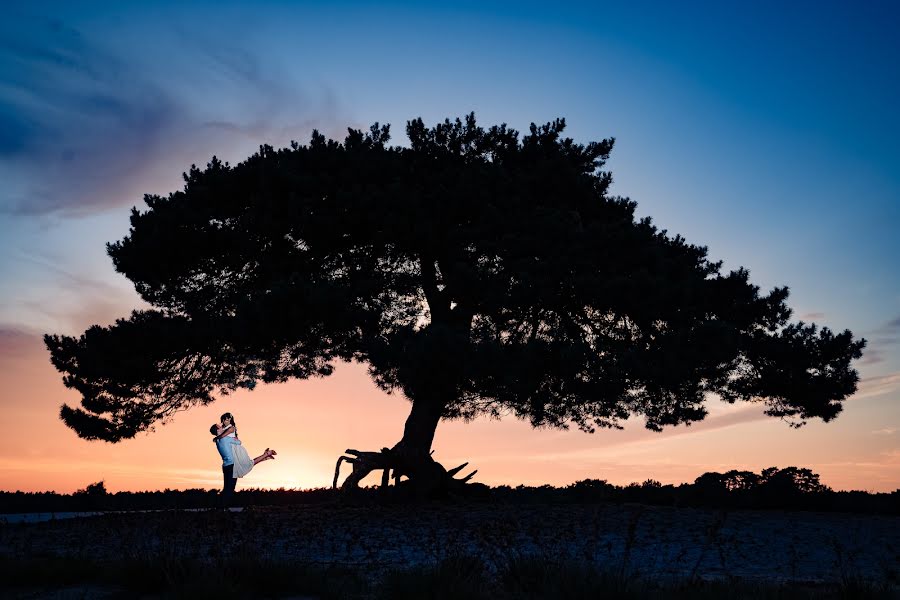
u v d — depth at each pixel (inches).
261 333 632.4
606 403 679.1
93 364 649.6
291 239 702.5
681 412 721.0
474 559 281.7
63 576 284.8
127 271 695.1
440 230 693.3
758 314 732.0
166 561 273.7
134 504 671.1
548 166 708.0
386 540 430.9
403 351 595.5
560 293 652.7
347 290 638.5
